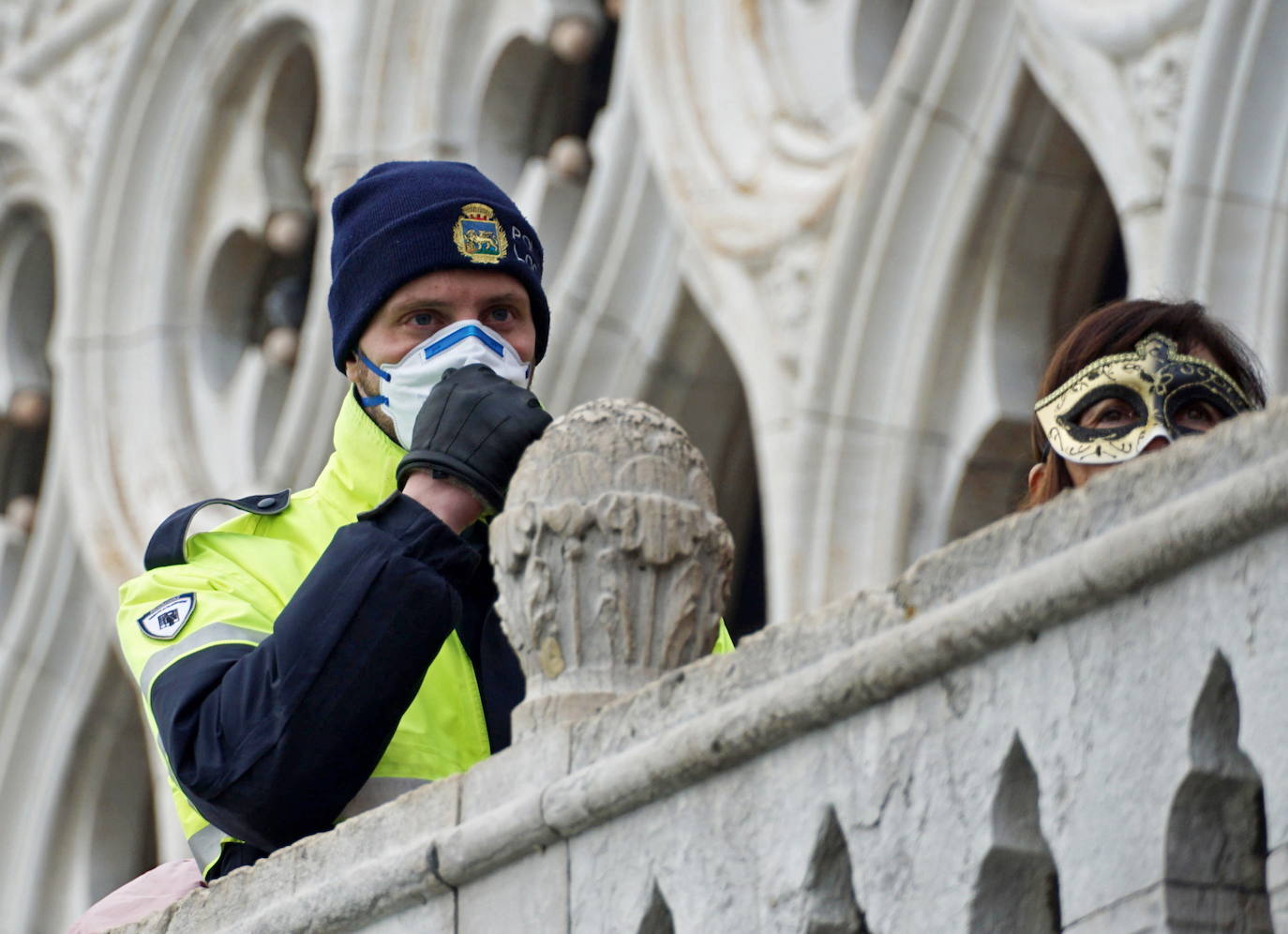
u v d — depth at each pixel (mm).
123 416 35250
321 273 31984
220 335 35500
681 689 8586
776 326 25078
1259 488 6910
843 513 23938
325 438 31844
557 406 28031
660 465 9180
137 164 35906
